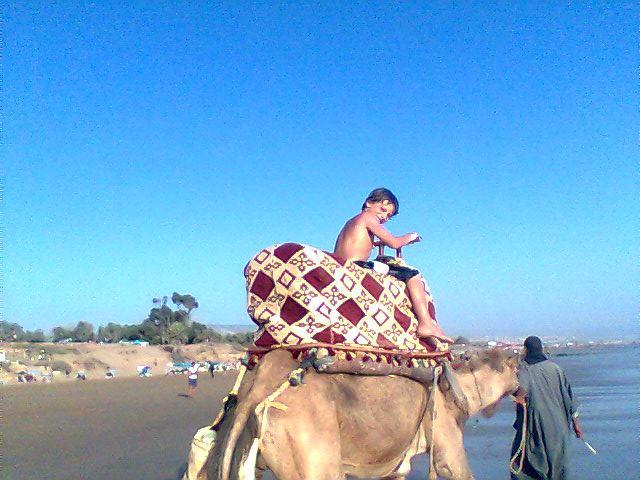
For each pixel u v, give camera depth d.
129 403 17.17
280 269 3.73
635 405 12.04
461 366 4.71
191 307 58.56
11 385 26.64
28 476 7.05
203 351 49.91
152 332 55.16
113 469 7.39
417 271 4.19
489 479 6.27
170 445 9.21
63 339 52.28
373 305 3.86
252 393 3.49
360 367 3.63
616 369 27.11
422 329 4.07
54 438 10.05
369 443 3.71
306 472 3.33
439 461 4.14
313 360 3.51
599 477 6.09
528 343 5.34
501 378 4.83
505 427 9.93
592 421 10.02
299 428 3.36
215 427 3.77
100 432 10.81
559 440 5.10
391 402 3.79
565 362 37.25
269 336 3.65
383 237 4.17
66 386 25.78
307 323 3.63
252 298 3.77
